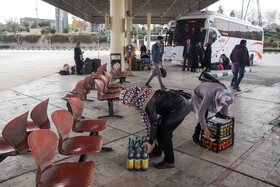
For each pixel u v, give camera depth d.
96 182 2.90
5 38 60.97
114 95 5.29
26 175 3.06
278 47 53.62
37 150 2.00
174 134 4.47
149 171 3.16
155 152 3.55
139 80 10.68
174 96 3.00
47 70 14.54
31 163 3.38
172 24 17.38
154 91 2.85
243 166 3.30
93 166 2.33
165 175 3.07
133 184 2.86
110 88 6.26
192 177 3.02
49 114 5.54
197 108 3.59
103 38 60.22
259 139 4.27
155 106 2.84
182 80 10.75
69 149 2.68
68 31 71.06
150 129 2.90
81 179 2.11
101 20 26.67
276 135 4.46
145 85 8.93
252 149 3.85
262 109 6.21
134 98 2.80
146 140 3.27
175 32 16.31
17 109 5.94
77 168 2.28
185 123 5.10
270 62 23.45
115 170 3.18
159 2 21.80
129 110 5.99
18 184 2.86
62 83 9.70
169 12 26.48
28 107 6.13
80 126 3.44
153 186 2.83
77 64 12.01
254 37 20.61
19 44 60.91
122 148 3.84
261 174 3.10
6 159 3.48
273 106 6.50
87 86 5.86
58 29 78.75
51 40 60.47
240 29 18.22
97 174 3.08
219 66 15.68
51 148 2.21
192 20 15.27
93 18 26.38
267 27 69.06
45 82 9.95
